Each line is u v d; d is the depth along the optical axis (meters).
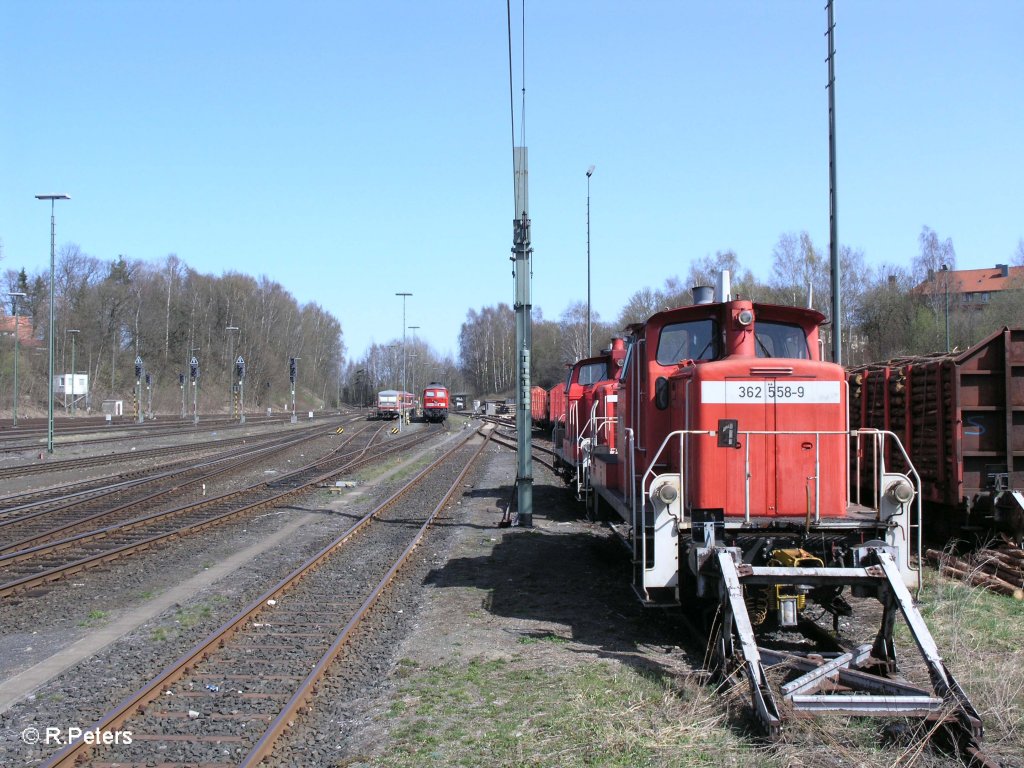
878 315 48.53
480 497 19.92
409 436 48.69
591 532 14.54
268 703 6.16
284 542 13.50
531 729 5.55
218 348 105.12
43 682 6.71
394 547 13.09
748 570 6.36
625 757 5.05
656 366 9.11
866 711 5.22
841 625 8.00
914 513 11.84
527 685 6.47
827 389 7.69
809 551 7.40
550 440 40.28
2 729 5.70
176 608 9.14
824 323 9.33
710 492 7.57
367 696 6.39
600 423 15.28
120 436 44.56
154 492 19.77
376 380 155.25
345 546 13.23
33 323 90.81
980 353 10.70
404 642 7.88
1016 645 7.11
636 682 6.44
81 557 11.87
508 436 45.31
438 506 17.61
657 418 9.02
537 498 19.67
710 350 8.93
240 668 7.00
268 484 22.12
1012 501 10.11
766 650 6.33
